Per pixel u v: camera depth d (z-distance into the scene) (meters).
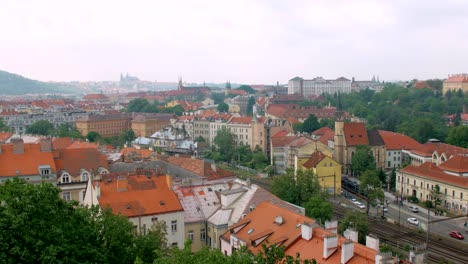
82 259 56.31
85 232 60.47
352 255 63.84
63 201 60.31
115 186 101.75
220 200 107.88
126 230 65.56
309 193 131.50
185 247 50.88
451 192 162.75
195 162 149.75
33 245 52.03
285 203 104.31
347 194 184.50
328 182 185.62
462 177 162.38
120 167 142.75
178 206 99.94
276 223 81.88
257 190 103.69
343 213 155.12
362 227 115.31
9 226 51.97
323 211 117.38
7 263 49.50
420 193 176.88
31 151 132.75
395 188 194.38
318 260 66.69
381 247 104.88
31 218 54.94
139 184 103.94
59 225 56.91
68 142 197.50
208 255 49.12
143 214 95.81
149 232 77.50
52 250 50.91
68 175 133.00
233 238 86.38
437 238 132.88
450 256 118.69
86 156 139.12
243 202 102.38
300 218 79.25
